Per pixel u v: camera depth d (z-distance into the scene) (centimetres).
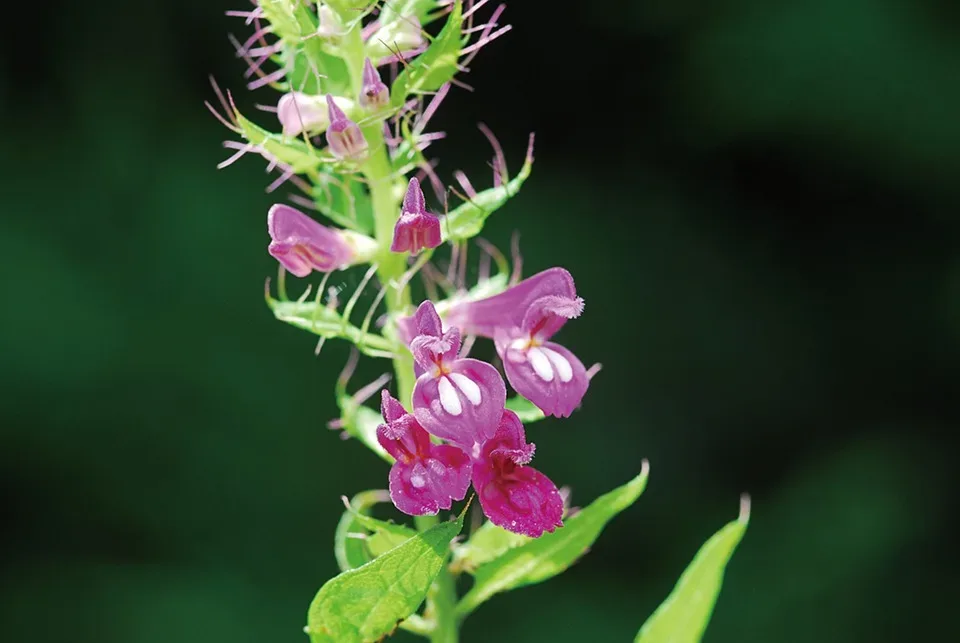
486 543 32
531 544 32
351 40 31
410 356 31
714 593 31
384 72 33
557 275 31
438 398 29
